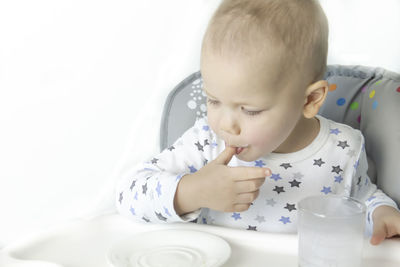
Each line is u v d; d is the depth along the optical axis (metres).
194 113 1.13
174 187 0.82
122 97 1.30
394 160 1.02
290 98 0.81
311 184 1.01
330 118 1.16
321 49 0.85
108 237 0.80
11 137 1.30
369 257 0.71
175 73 1.27
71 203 1.37
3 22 1.23
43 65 1.27
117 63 1.28
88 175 1.36
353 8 1.31
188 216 0.84
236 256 0.72
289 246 0.74
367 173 1.07
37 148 1.32
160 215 0.84
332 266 0.59
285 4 0.80
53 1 1.23
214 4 1.23
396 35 1.29
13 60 1.25
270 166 1.00
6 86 1.27
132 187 0.90
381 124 1.05
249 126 0.79
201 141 1.03
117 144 1.34
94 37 1.26
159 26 1.26
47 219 1.36
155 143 1.32
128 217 0.89
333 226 0.59
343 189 1.02
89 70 1.28
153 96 1.29
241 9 0.79
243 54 0.76
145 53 1.27
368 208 0.92
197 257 0.68
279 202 1.01
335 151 1.02
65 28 1.25
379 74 1.12
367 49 1.32
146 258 0.68
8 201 1.34
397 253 0.71
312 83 0.85
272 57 0.77
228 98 0.77
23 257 0.73
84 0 1.23
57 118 1.31
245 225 1.02
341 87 1.15
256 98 0.77
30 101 1.29
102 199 1.35
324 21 0.86
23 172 1.33
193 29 1.25
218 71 0.76
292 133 0.98
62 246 0.76
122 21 1.25
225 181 0.79
